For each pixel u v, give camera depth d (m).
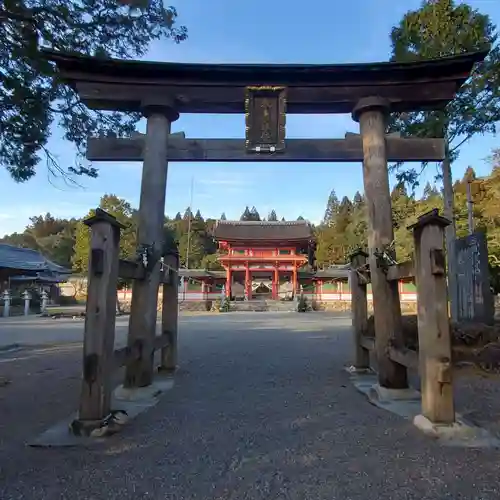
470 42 11.30
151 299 6.09
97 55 8.00
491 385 6.42
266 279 47.22
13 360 9.62
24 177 8.90
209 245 66.19
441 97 6.57
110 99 6.61
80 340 13.64
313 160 6.78
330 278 43.94
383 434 4.11
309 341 12.84
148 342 5.98
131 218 39.75
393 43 12.76
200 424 4.49
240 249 44.59
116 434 4.16
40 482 3.11
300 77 6.64
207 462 3.45
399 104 6.71
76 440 3.96
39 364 9.01
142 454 3.63
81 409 4.20
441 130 11.74
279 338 13.77
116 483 3.08
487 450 3.67
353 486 3.01
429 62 6.41
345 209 67.00
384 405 5.18
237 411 5.02
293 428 4.34
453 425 4.06
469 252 9.67
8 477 3.20
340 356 9.55
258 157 6.70
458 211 22.77
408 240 27.09
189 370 7.82
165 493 2.93
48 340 13.68
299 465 3.38
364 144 6.56
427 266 4.33
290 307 40.09
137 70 6.53
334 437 4.05
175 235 60.34
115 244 4.60
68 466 3.39
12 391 6.38
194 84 6.66
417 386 6.38
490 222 21.59
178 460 3.50
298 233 44.34
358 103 6.64
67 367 8.56
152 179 6.45
